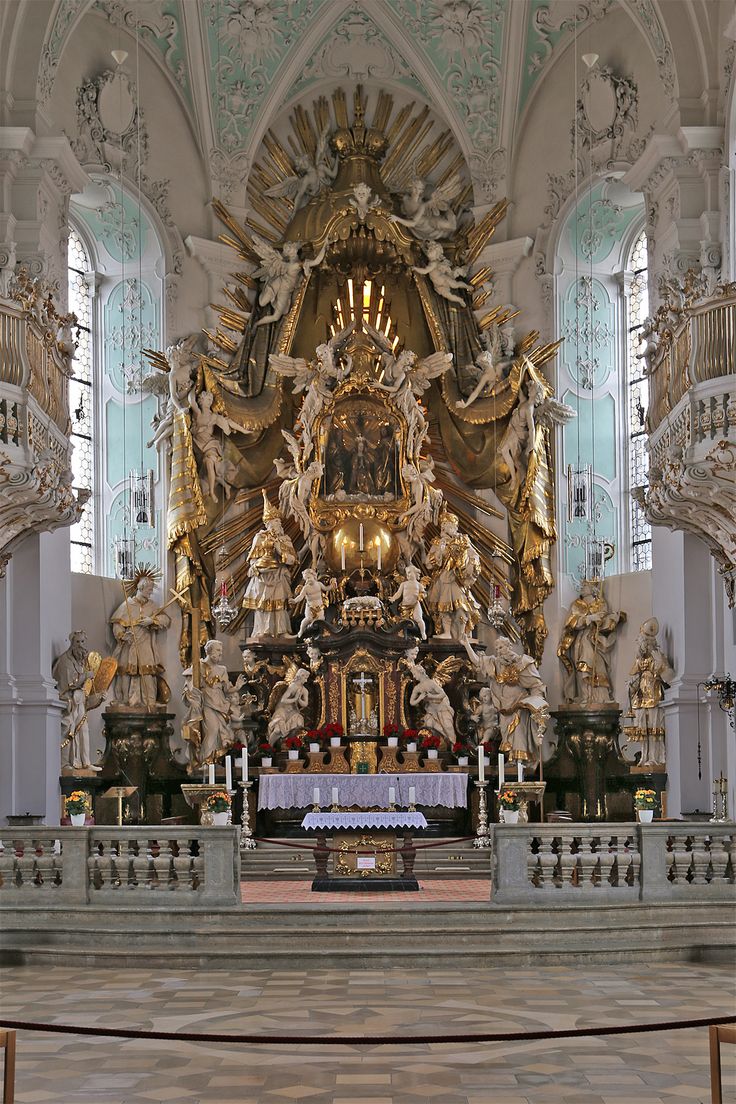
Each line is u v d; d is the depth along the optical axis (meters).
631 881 14.26
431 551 22.47
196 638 22.31
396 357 23.42
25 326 15.92
